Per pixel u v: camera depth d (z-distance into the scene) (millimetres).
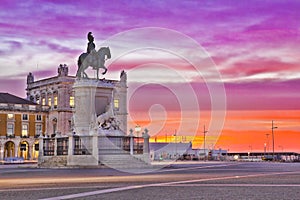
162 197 11898
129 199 11422
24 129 95812
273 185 15695
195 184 16344
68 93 100938
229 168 32719
